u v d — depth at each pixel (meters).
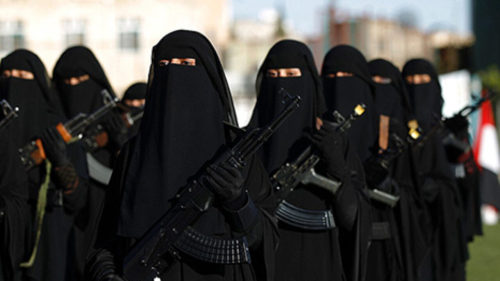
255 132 6.58
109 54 52.12
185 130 6.56
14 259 9.79
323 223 8.43
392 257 10.49
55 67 12.29
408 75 13.73
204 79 6.72
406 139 10.99
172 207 6.32
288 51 8.95
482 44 51.22
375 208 10.45
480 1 51.12
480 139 23.41
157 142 6.51
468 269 17.53
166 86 6.62
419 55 88.00
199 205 6.24
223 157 6.40
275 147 8.68
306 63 8.98
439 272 12.25
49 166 10.52
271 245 6.73
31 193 10.61
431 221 12.28
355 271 8.61
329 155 8.33
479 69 51.34
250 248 6.71
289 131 8.77
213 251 6.30
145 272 6.28
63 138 10.57
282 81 8.92
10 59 11.05
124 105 13.15
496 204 18.19
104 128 11.80
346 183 8.41
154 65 6.82
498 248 20.53
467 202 14.73
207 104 6.68
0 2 51.72
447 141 14.07
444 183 12.24
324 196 8.59
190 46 6.71
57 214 10.84
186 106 6.61
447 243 12.22
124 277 6.30
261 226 6.61
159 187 6.41
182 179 6.46
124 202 6.50
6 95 11.01
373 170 10.29
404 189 11.19
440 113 13.91
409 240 10.90
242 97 58.62
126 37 52.38
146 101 6.81
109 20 52.09
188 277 6.40
